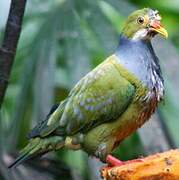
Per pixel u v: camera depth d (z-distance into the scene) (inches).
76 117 367.9
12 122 433.1
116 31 428.5
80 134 369.7
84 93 368.8
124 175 311.3
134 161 325.7
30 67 436.5
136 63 367.6
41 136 370.0
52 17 443.5
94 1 439.5
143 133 399.2
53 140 370.3
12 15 354.6
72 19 438.9
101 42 424.8
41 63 434.0
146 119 371.9
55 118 370.6
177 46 536.7
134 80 364.5
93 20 434.0
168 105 418.3
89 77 370.6
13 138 430.6
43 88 429.1
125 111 365.1
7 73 357.1
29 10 461.7
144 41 371.6
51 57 433.7
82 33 435.5
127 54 369.7
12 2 353.7
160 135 399.9
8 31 354.9
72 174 436.5
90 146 369.4
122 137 371.9
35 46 439.5
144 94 365.4
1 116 433.1
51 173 430.6
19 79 439.8
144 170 309.4
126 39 372.2
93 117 366.6
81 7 439.5
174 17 552.1
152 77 368.5
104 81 366.3
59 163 434.0
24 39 458.6
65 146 372.5
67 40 435.5
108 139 368.2
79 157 486.0
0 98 358.6
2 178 413.1
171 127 421.1
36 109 426.3
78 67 429.4
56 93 475.8
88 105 366.9
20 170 420.2
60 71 463.8
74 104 369.1
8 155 425.4
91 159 408.2
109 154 369.7
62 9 443.2
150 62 370.0
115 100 363.9
